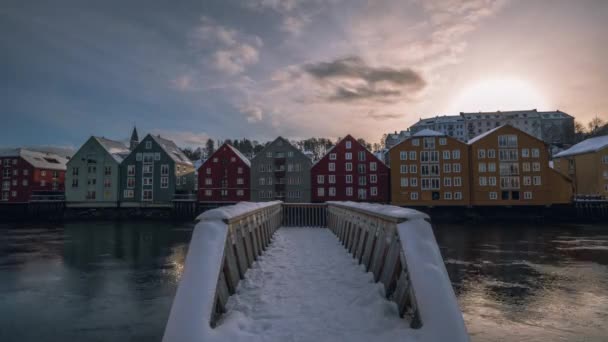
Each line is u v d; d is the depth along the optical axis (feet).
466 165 177.37
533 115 377.09
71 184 209.67
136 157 209.46
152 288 54.85
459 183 177.27
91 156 210.18
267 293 15.60
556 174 174.70
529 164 174.60
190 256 11.02
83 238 121.60
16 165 221.05
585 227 147.13
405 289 11.61
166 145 230.07
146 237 123.85
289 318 12.48
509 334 33.35
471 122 382.63
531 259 76.59
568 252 86.02
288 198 193.16
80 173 209.97
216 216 12.57
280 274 19.35
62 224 175.94
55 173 239.50
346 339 10.62
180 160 223.51
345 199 187.93
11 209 210.18
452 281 56.08
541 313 39.52
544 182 172.65
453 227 149.38
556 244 100.17
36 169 223.51
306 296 15.17
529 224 159.74
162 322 39.47
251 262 20.47
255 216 23.62
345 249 28.27
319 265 21.84
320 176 191.11
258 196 196.44
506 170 175.42
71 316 41.78
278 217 46.52
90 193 208.85
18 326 38.75
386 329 11.28
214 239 11.66
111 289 54.44
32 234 134.51
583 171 193.06
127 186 208.54
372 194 186.50
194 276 10.41
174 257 83.71
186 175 229.25
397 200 180.34
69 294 51.62
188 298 9.88
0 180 220.23
